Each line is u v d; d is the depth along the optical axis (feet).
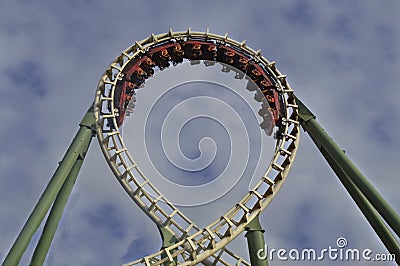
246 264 87.61
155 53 96.78
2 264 68.28
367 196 78.64
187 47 98.53
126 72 93.71
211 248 77.30
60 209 83.61
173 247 77.15
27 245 71.56
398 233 73.31
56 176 80.18
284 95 93.91
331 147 86.12
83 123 88.74
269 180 83.05
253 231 80.23
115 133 87.25
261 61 98.37
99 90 92.02
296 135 89.92
